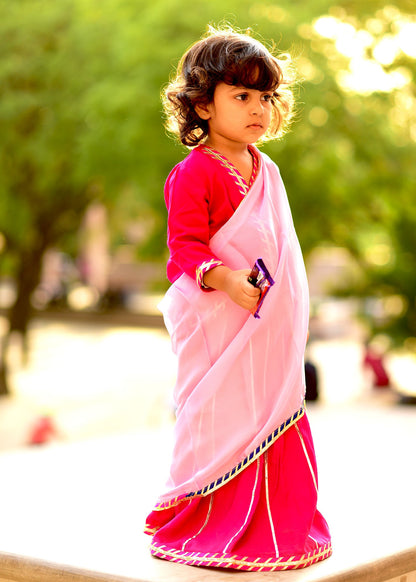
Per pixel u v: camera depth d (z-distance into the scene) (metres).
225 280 2.66
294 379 2.84
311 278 33.00
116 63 16.81
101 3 17.91
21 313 22.59
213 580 2.73
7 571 3.17
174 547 2.94
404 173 17.25
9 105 18.23
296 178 16.50
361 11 16.69
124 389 21.09
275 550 2.80
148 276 43.28
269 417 2.82
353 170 17.39
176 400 2.99
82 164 16.78
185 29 15.96
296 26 15.77
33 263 22.34
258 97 2.79
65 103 18.08
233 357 2.81
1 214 20.05
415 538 3.41
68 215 22.36
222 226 2.82
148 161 16.02
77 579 2.97
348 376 21.03
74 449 6.69
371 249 17.25
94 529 3.65
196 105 2.84
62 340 32.16
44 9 18.89
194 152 2.88
